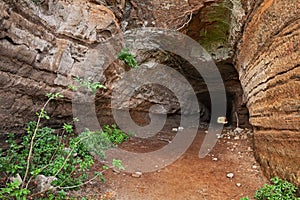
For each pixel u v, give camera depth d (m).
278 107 3.89
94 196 3.53
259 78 4.85
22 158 3.41
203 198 3.88
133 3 6.07
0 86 3.36
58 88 4.52
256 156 5.25
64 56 4.50
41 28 3.94
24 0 3.50
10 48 3.30
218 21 6.42
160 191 4.03
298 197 3.33
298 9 3.31
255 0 4.89
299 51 3.26
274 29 4.08
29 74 3.80
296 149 3.38
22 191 2.56
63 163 3.26
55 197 3.03
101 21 5.22
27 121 4.09
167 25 6.29
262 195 3.63
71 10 4.57
